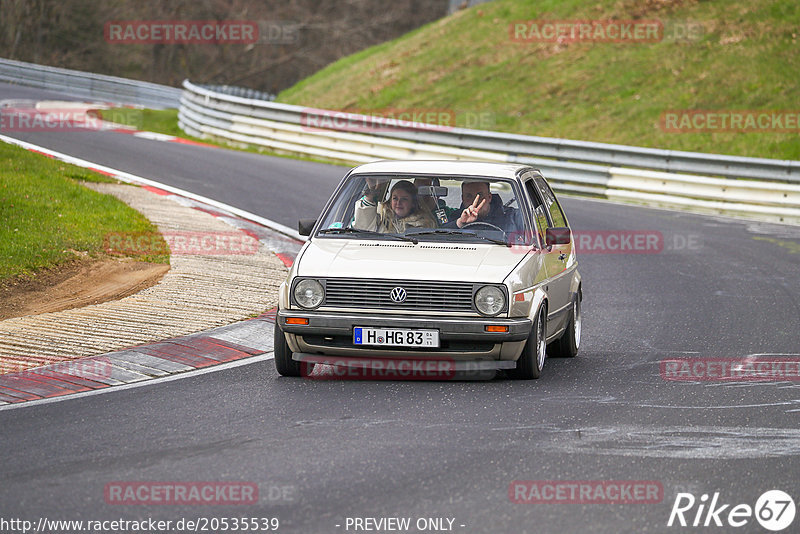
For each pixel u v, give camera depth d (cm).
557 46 12669
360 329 2888
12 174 5894
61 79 13612
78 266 4488
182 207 6228
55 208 5309
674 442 2381
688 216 7456
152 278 4397
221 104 10700
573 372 3186
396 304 2898
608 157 8369
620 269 5362
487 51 13150
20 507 1933
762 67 10881
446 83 12575
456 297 2892
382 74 13475
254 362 3231
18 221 4903
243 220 6053
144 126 11400
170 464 2188
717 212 7738
